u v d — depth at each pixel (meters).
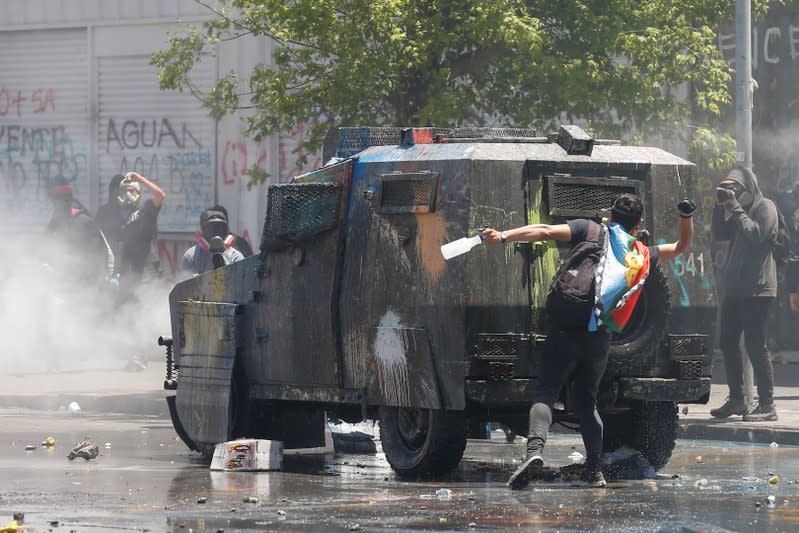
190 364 29.09
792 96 49.03
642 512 20.17
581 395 23.34
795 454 29.28
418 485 23.83
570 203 24.33
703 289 25.33
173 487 23.42
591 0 38.59
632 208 23.22
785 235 33.56
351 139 27.16
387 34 38.00
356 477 25.27
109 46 60.62
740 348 33.75
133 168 60.28
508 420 25.81
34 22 61.75
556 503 21.20
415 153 24.72
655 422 25.75
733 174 33.50
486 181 23.77
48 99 61.78
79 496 22.06
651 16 39.12
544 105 40.25
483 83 41.19
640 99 39.12
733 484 23.84
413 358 24.09
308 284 26.31
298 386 26.62
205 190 58.94
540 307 23.83
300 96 39.81
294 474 25.75
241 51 57.69
